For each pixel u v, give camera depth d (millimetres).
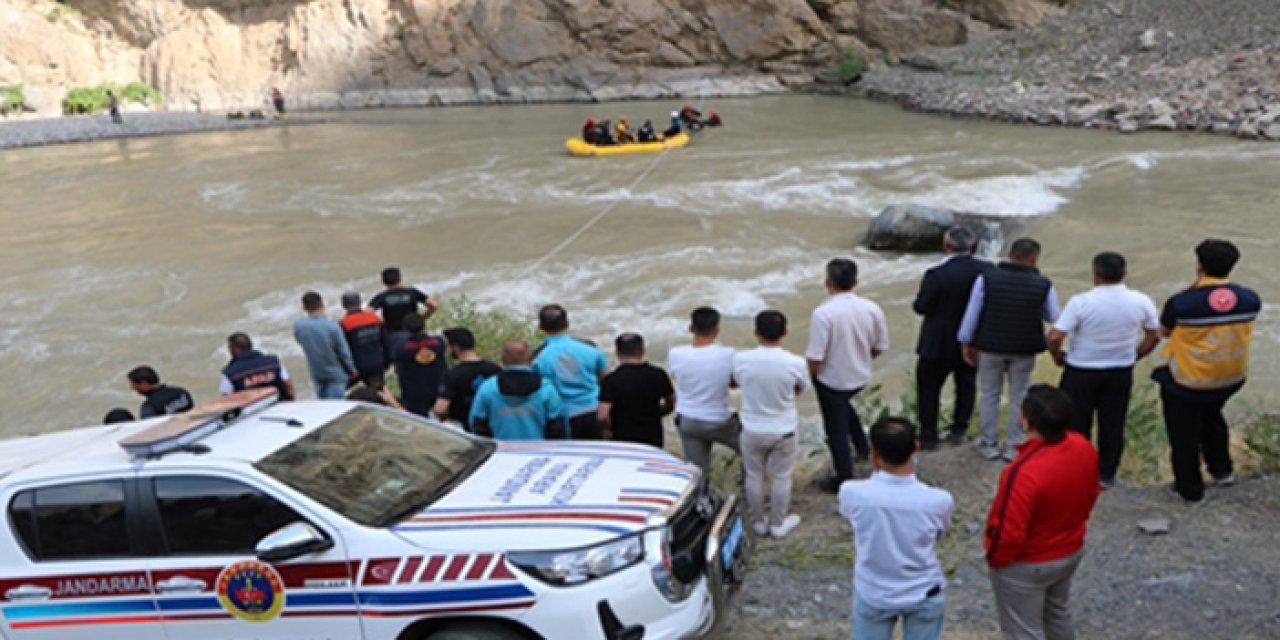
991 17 47094
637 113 44094
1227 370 5977
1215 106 30359
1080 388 6371
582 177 27562
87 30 54438
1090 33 42938
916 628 4012
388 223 22750
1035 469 3984
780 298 15609
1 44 51219
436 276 18062
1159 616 5027
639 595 4262
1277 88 30328
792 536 6461
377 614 4270
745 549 5102
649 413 6633
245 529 4438
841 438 6879
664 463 5125
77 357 14727
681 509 4637
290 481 4539
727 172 27141
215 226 23328
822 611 5410
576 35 50938
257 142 38938
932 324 7309
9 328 16281
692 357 6574
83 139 41375
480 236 21062
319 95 52906
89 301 17672
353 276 18500
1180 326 6074
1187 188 21516
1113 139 29266
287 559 4219
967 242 7172
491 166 30328
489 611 4184
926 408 7512
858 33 49438
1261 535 5789
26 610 4543
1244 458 7418
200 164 33406
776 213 21891
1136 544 5832
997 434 7172
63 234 23234
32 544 4578
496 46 51281
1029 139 30219
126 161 34906
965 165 26219
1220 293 5922
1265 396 10148
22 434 12133
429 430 5418
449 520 4434
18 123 47125
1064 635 4324
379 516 4492
